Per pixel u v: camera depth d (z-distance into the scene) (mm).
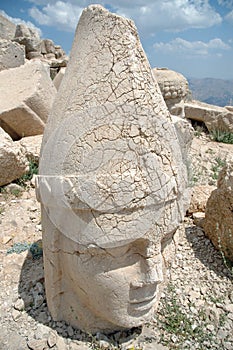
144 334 2373
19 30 13977
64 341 2283
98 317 2291
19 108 5488
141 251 2043
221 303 2705
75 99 2047
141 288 2076
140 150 1920
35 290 2699
